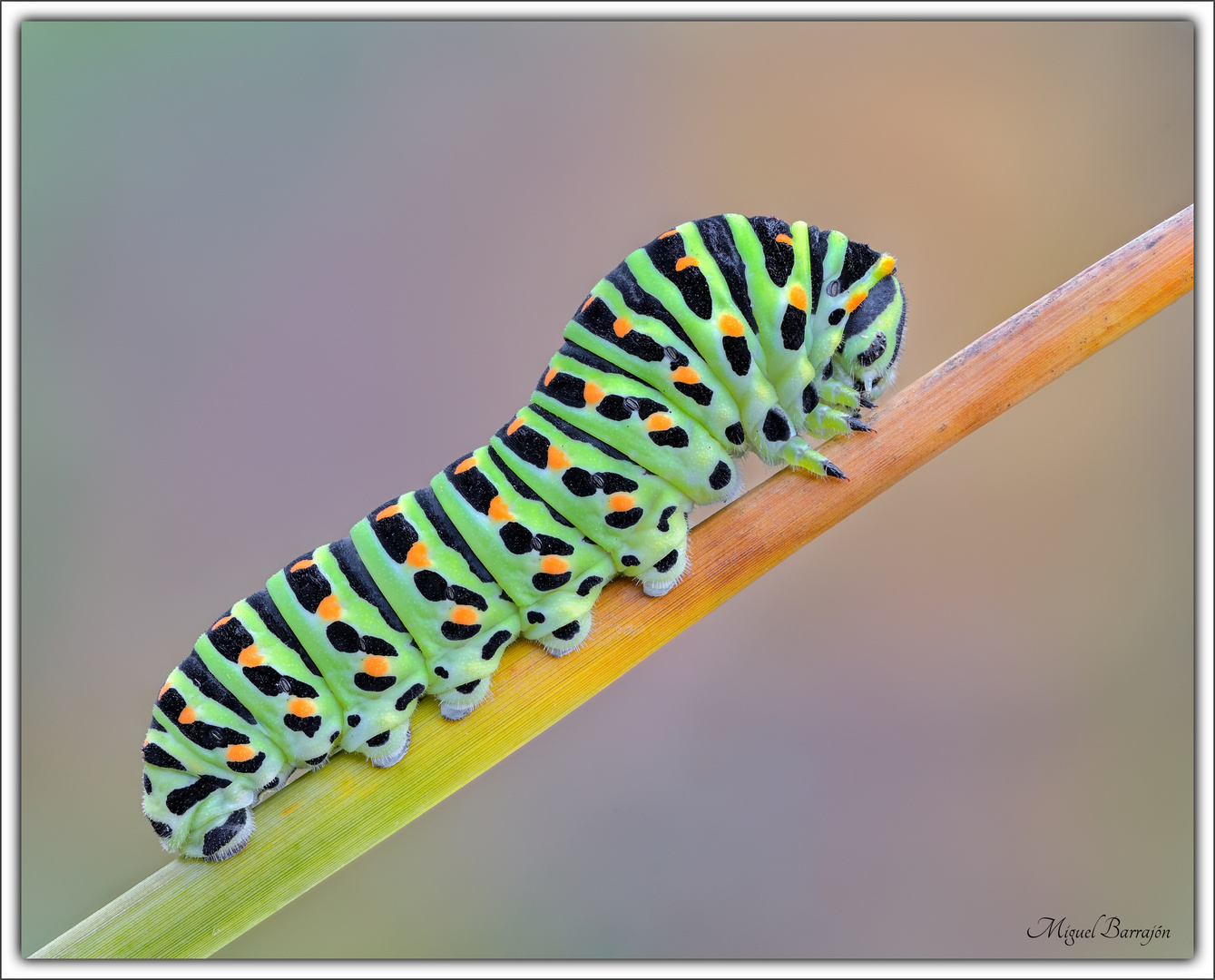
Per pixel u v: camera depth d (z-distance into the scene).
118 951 0.21
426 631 0.22
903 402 0.22
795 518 0.22
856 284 0.22
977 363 0.22
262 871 0.21
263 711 0.22
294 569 0.22
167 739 0.22
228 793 0.22
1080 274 0.22
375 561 0.22
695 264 0.22
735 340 0.22
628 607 0.22
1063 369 0.22
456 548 0.22
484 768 0.22
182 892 0.21
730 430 0.22
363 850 0.22
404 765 0.22
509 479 0.22
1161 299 0.22
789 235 0.22
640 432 0.22
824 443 0.22
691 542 0.22
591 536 0.22
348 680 0.22
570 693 0.22
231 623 0.22
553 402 0.22
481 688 0.22
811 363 0.22
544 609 0.22
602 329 0.22
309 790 0.22
